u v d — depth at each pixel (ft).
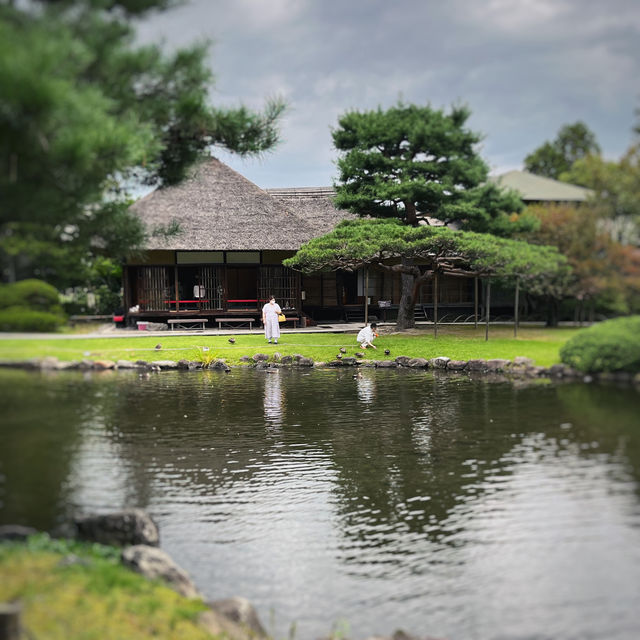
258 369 48.08
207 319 65.77
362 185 56.34
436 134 50.31
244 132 24.63
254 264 68.44
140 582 13.43
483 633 13.25
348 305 75.92
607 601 14.24
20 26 14.73
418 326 57.88
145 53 18.06
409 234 47.57
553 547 16.69
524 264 34.12
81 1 16.74
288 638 13.26
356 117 55.16
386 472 23.43
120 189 22.11
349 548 17.46
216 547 17.65
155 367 45.50
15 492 19.90
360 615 14.21
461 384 38.37
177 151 24.38
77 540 16.22
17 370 24.57
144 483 22.09
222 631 12.42
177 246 61.21
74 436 25.02
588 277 30.63
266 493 21.52
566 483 20.68
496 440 26.08
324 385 40.78
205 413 32.71
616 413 25.03
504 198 40.42
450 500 20.47
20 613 10.49
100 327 48.26
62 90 13.87
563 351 30.53
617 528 17.37
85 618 11.68
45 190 15.39
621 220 28.60
